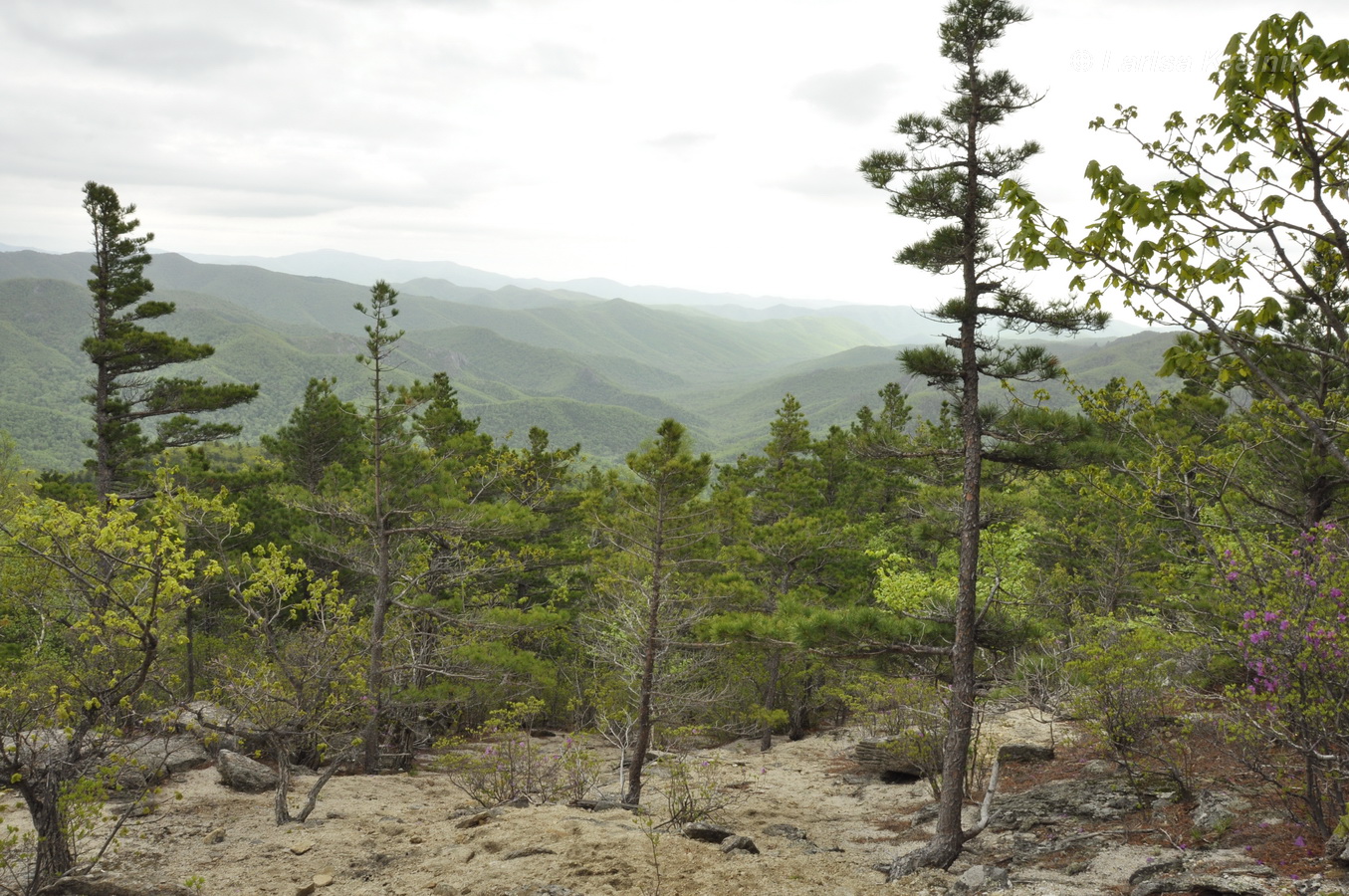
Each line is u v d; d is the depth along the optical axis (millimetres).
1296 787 9430
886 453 11977
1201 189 4691
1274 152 5016
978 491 11070
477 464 24344
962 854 11000
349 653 14266
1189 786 10820
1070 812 11484
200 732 14688
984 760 15633
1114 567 19828
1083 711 11641
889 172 11125
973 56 10953
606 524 16219
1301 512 13555
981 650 15516
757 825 13992
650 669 15117
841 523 24938
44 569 10211
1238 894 7426
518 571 22344
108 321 28547
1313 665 7508
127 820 12086
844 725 25469
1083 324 10141
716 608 16875
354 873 10039
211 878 9891
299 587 20531
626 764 19469
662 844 10531
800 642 11992
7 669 11312
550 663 21016
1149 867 8703
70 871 8820
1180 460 9750
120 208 28266
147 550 8695
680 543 15445
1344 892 6926
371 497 19359
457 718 20938
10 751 8695
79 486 25188
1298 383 12305
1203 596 10461
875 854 11773
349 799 14781
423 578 20031
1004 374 10836
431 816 13328
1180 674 11445
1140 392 9625
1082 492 11820
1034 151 10469
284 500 19344
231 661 14859
